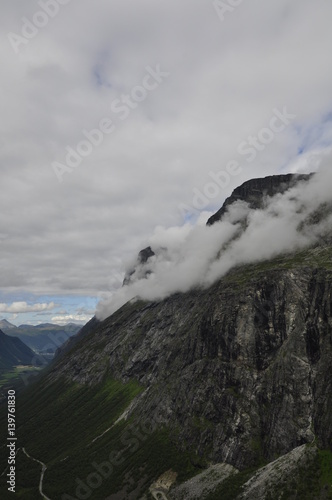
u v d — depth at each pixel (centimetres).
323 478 14325
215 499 15888
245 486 15788
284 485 14762
